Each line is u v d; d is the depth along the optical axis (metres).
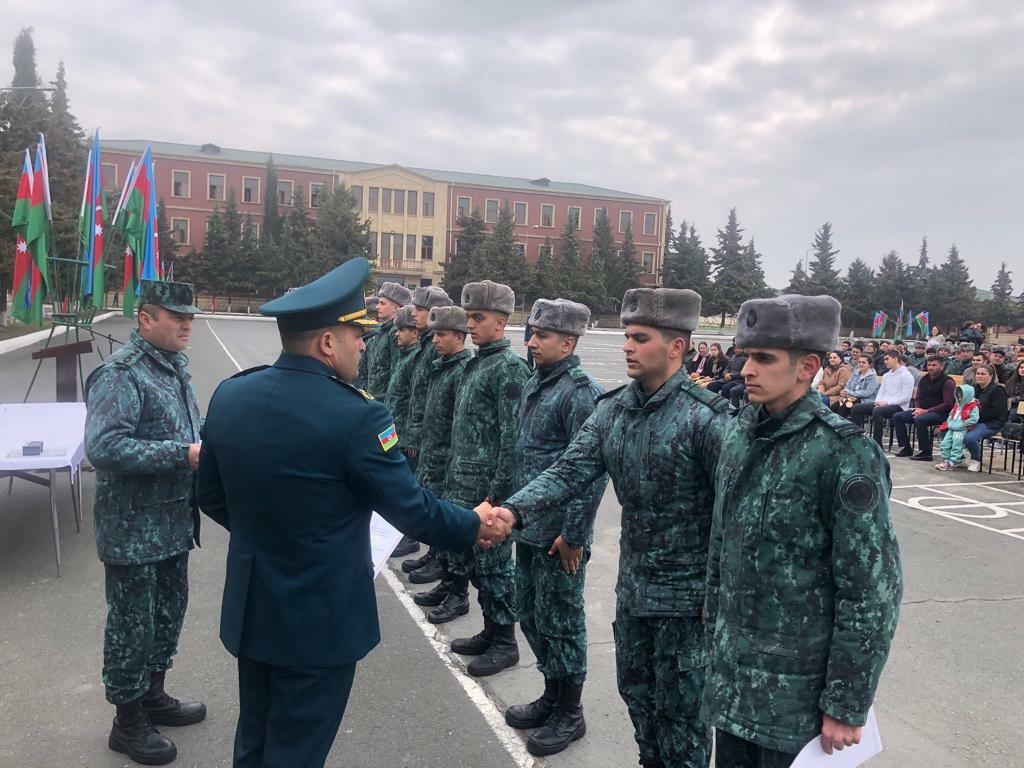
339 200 55.28
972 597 5.08
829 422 1.80
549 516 3.07
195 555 5.47
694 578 2.42
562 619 3.09
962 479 9.40
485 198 65.06
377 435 2.00
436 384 4.84
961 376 13.02
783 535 1.81
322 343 2.07
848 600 1.73
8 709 3.28
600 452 2.63
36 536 5.58
